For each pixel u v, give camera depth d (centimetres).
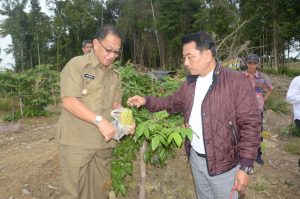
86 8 3650
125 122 262
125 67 403
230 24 2261
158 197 404
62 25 3606
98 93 274
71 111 262
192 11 3272
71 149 281
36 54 4034
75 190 291
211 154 250
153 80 407
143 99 291
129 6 3625
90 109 272
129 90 351
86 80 269
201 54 239
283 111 973
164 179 430
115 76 293
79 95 265
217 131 246
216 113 245
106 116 285
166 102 291
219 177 256
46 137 632
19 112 866
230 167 255
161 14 3391
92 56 270
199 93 258
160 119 263
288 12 2334
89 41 579
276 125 837
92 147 283
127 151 334
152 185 418
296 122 473
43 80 870
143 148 317
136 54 3634
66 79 264
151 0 3491
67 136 282
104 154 303
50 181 425
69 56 3647
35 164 467
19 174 441
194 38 239
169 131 243
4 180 427
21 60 4088
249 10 2420
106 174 313
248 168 240
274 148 612
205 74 252
